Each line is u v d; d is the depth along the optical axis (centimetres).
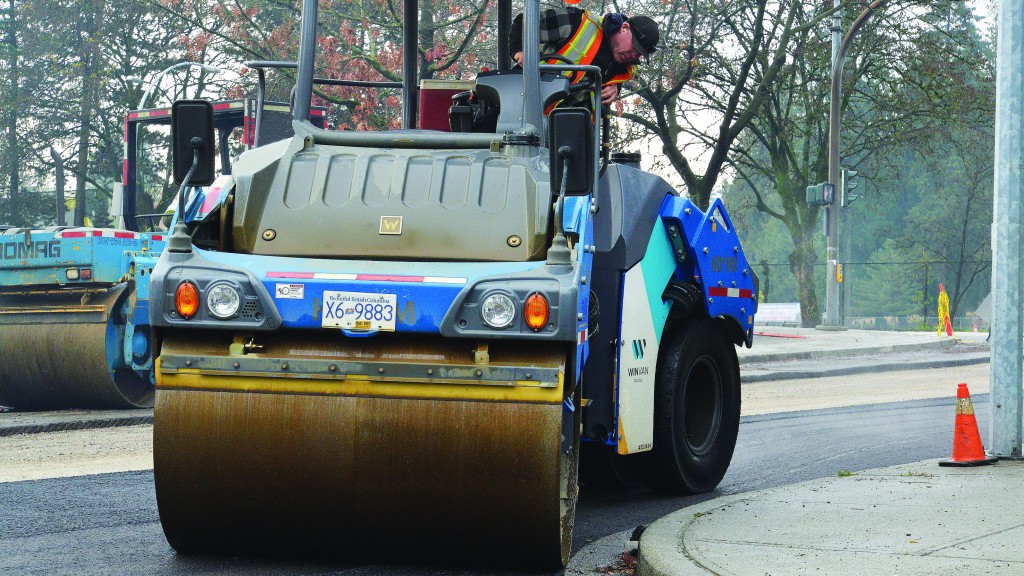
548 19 1062
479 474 734
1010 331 1196
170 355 758
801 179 6525
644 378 1008
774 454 1438
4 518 969
